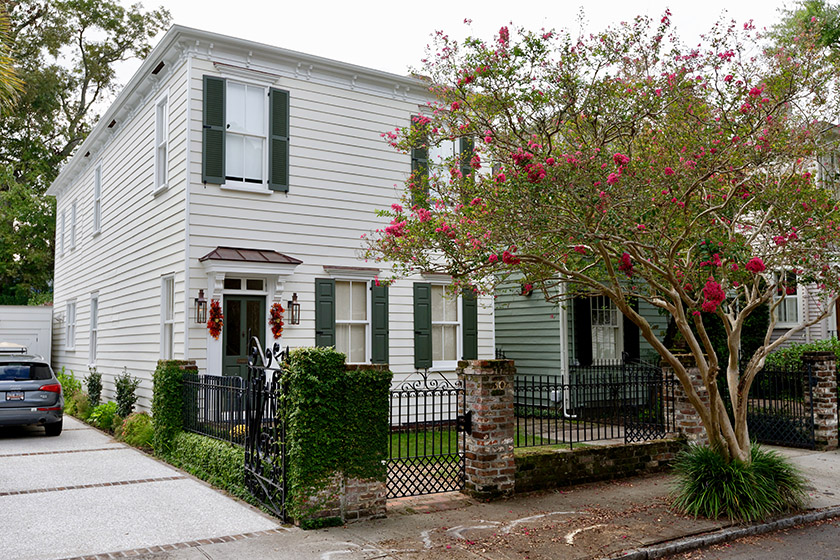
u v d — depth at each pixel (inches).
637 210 290.0
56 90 1305.4
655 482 360.5
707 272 316.8
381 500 283.1
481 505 307.3
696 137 296.8
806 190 337.4
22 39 1236.5
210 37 484.7
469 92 311.7
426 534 260.7
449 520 281.0
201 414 397.7
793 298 744.3
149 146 565.0
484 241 290.7
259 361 481.7
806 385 474.0
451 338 601.9
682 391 403.2
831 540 271.0
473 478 321.1
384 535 258.5
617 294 304.5
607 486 350.0
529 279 324.5
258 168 512.4
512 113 304.5
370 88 562.3
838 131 389.4
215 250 479.8
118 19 1347.2
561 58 295.6
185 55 489.4
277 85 520.4
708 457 305.3
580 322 644.7
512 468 323.9
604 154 282.0
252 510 294.8
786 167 359.9
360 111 556.7
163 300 515.2
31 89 1222.9
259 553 235.3
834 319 720.3
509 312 697.0
